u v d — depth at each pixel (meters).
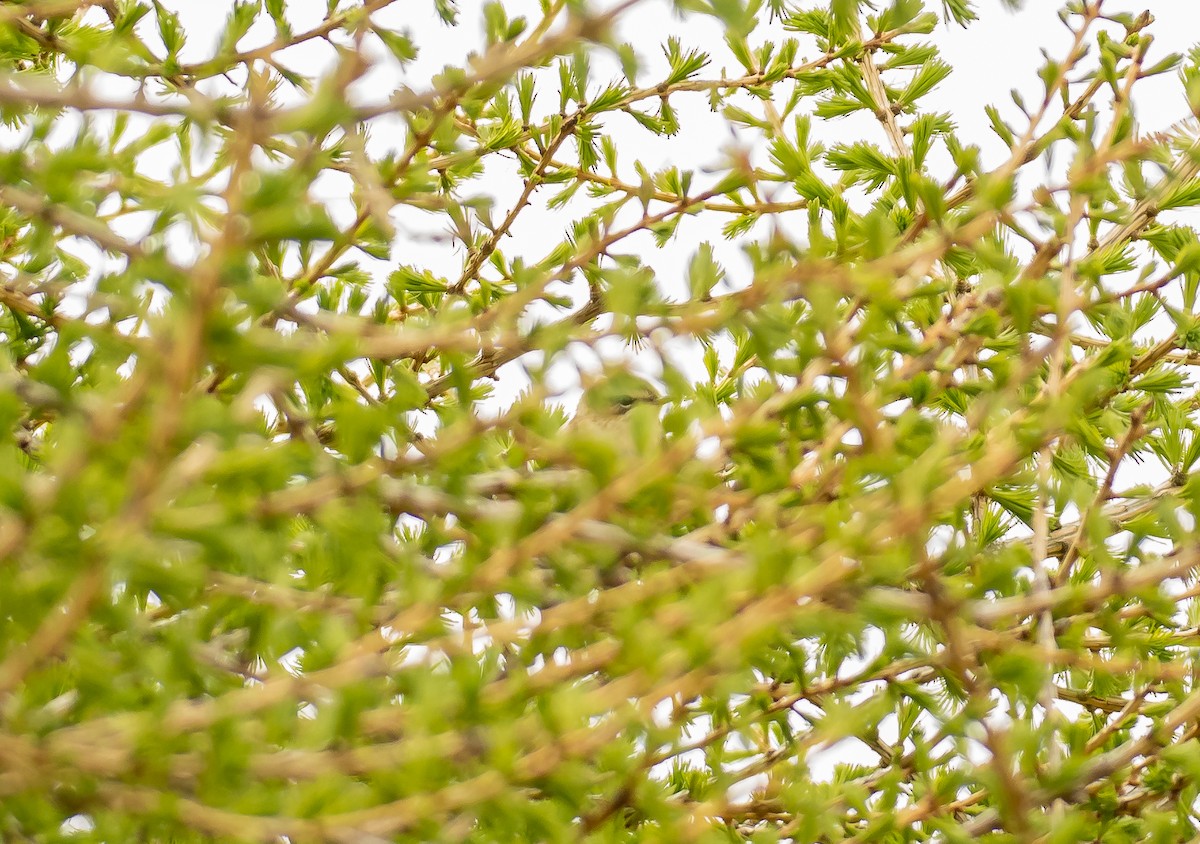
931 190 1.42
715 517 1.46
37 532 1.10
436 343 1.41
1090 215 1.45
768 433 1.42
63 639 1.12
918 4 1.44
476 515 1.42
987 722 1.43
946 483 1.41
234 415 1.10
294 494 1.35
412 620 1.33
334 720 1.20
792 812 1.49
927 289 1.45
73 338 1.22
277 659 1.39
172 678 1.26
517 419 1.42
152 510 1.05
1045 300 1.42
